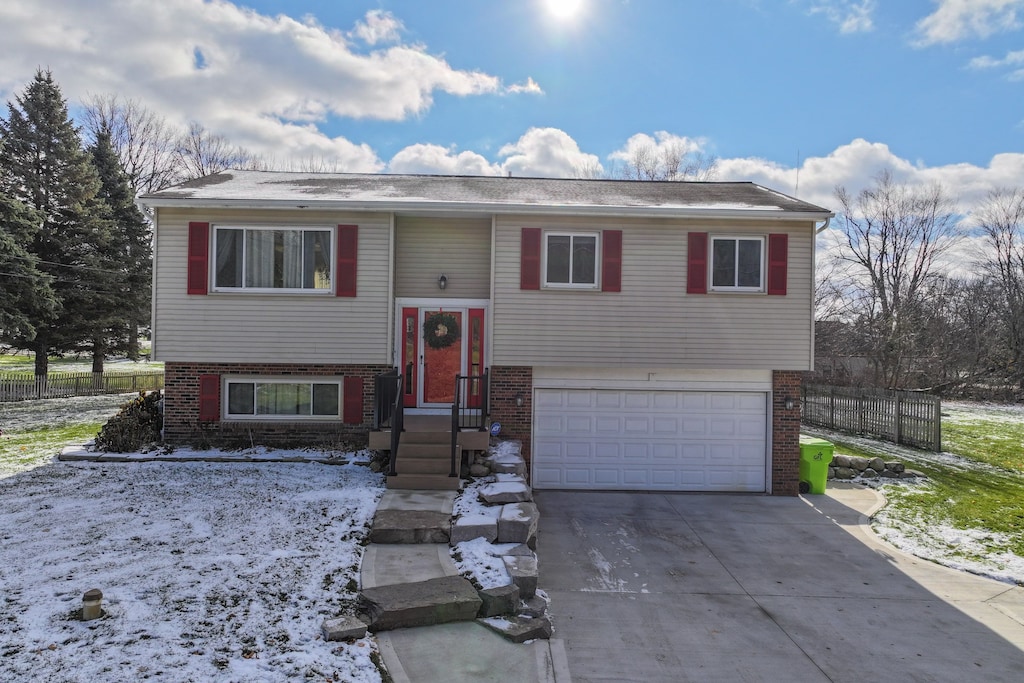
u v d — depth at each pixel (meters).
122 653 4.60
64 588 5.69
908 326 32.03
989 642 6.23
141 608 5.34
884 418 18.11
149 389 29.08
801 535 9.66
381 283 11.67
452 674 4.93
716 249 11.90
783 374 12.18
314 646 4.98
